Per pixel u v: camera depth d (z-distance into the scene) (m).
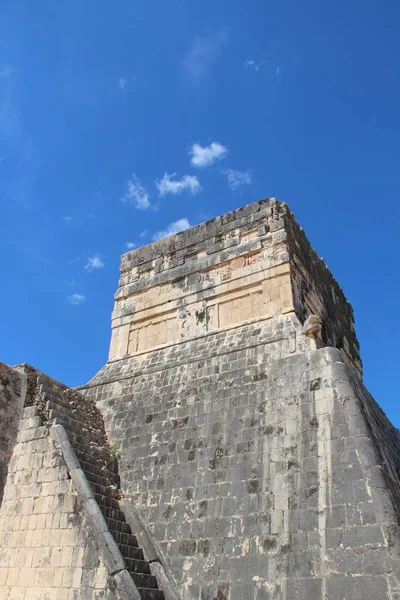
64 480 13.00
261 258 18.14
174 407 15.85
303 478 11.95
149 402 16.64
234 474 13.09
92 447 14.87
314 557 10.70
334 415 12.50
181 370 16.91
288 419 13.23
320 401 12.99
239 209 19.89
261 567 11.23
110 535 11.70
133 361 19.05
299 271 18.30
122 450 15.74
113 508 13.39
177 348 18.19
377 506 10.57
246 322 17.12
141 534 12.97
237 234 19.42
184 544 12.57
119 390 17.92
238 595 11.13
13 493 13.60
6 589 12.33
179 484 13.83
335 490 11.30
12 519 13.24
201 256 19.98
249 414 14.06
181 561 12.32
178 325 18.94
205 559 12.05
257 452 13.13
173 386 16.55
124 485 14.70
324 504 11.27
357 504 10.85
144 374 17.83
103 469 14.53
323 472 11.73
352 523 10.67
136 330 20.05
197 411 15.21
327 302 20.75
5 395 10.36
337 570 10.29
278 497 12.02
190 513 13.06
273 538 11.47
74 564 11.70
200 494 13.27
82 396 17.28
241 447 13.50
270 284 17.41
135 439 15.80
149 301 20.30
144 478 14.57
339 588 10.06
